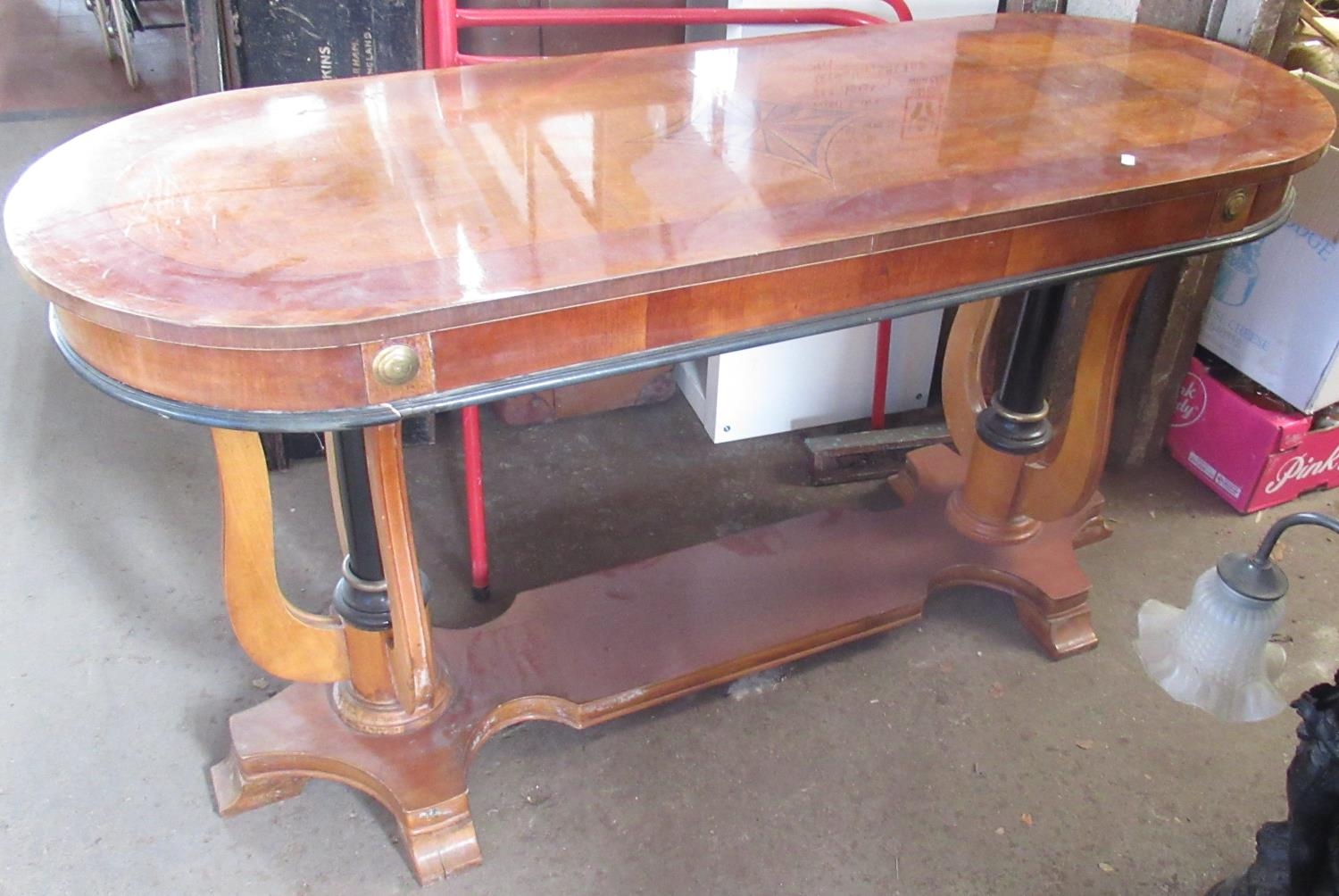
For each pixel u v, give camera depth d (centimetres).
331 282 97
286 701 156
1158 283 204
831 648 178
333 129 127
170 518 206
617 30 214
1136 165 127
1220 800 161
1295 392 203
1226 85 151
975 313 178
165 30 430
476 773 162
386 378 98
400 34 196
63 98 368
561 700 159
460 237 106
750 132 132
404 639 139
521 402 230
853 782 162
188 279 96
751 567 183
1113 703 176
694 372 238
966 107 142
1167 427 226
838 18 186
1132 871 151
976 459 185
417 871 146
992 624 191
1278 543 208
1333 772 113
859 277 116
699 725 171
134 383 99
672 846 153
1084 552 205
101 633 181
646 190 117
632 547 204
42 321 258
